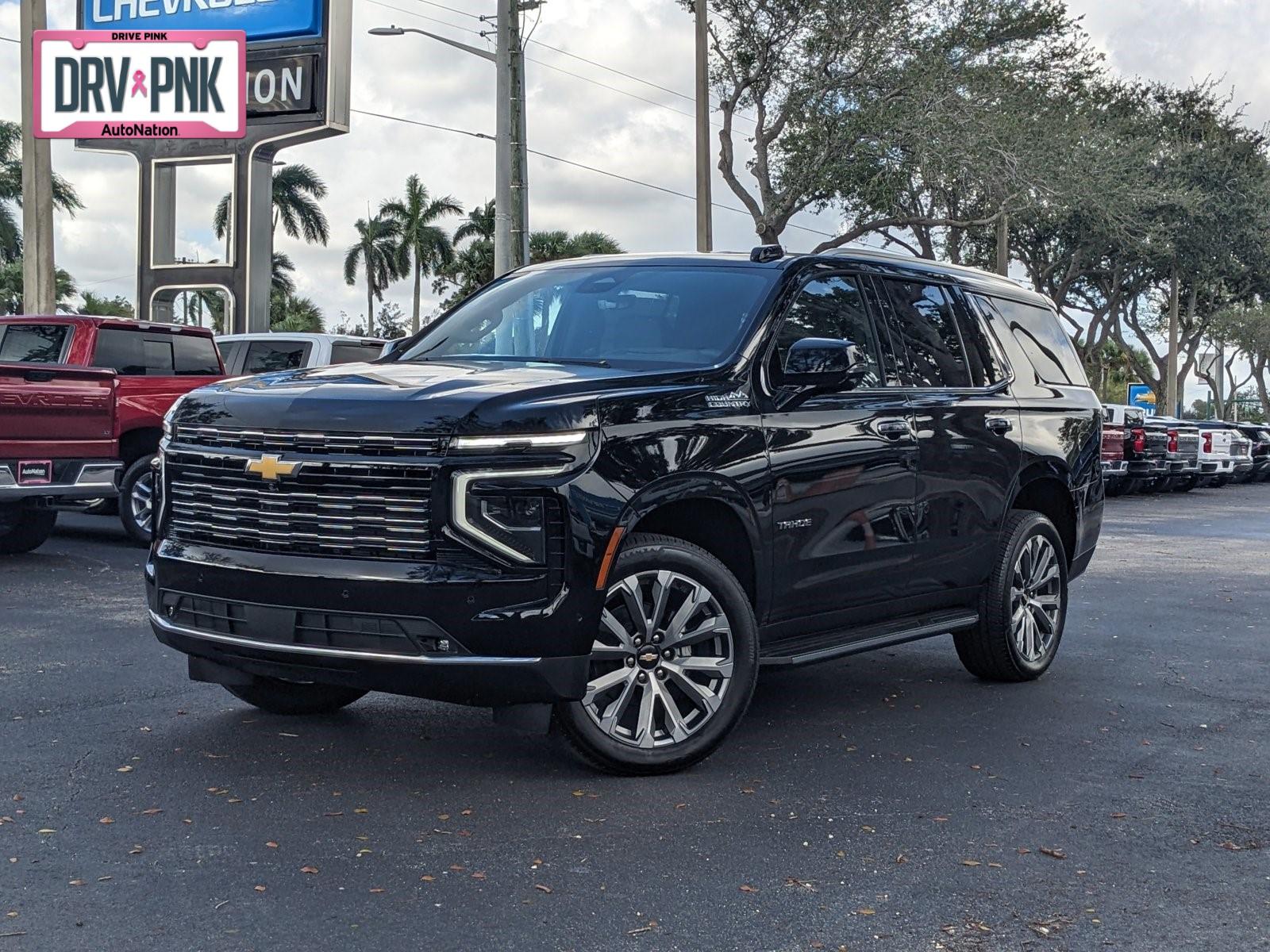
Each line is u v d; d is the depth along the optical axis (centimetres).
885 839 451
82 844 423
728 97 3069
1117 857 439
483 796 484
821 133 2969
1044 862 433
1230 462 2956
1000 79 3052
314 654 471
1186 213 4122
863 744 579
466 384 495
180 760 521
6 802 464
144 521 1202
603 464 479
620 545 481
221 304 6297
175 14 2489
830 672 744
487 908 379
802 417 565
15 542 1145
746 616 526
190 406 518
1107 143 3338
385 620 462
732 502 527
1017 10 3069
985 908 391
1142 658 805
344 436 472
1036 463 718
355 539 470
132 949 346
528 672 468
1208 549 1508
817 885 406
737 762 542
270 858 414
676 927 371
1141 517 2050
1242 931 379
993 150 3017
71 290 6022
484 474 461
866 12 2908
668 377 526
